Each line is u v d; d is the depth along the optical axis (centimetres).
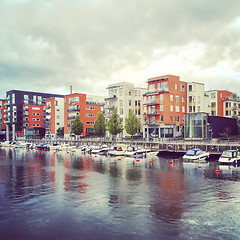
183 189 2794
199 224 1830
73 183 3131
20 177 3550
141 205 2244
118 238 1627
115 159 5709
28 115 14800
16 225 1834
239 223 1845
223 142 6041
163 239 1608
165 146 6412
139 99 9906
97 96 12512
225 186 2925
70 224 1844
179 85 8675
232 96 11638
